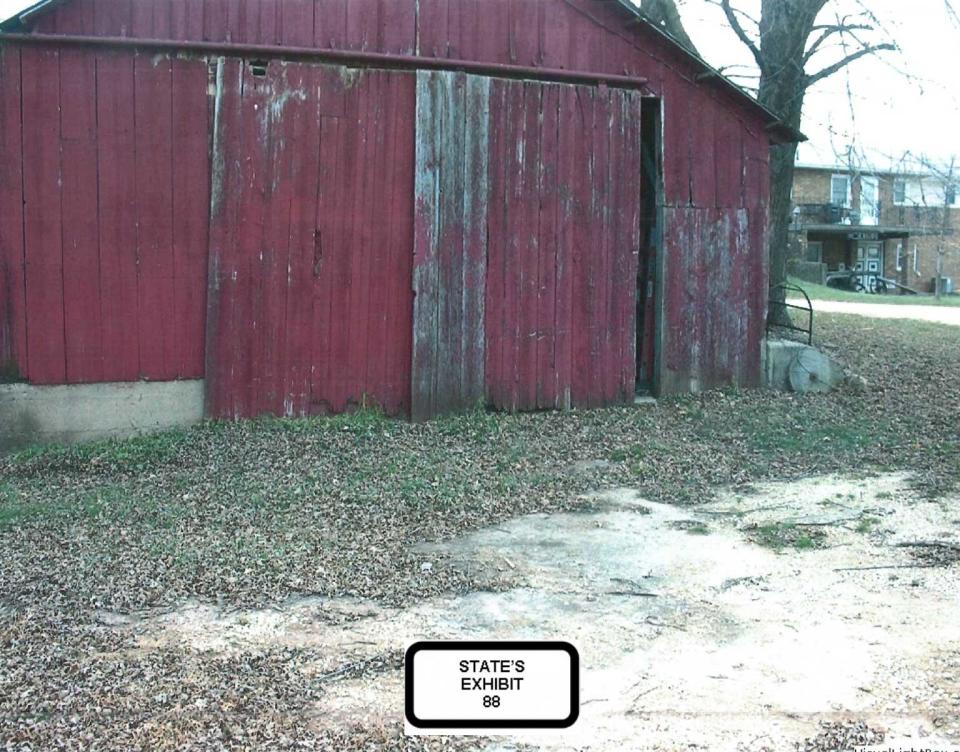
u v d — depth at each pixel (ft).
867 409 35.53
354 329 32.76
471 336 33.86
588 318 35.50
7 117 29.37
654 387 37.35
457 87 33.30
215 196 31.12
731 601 18.03
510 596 18.29
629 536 22.18
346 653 15.67
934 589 18.49
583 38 35.14
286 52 31.53
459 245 33.55
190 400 31.48
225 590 18.40
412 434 31.42
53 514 23.44
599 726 13.33
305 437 30.30
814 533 22.18
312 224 32.14
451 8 33.42
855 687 14.43
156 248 30.89
